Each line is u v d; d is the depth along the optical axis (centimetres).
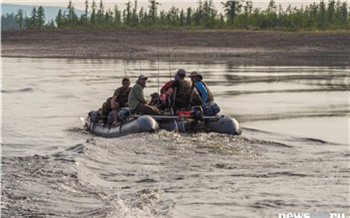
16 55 5669
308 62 5028
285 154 1466
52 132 1797
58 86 3127
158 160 1332
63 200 986
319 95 2853
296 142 1656
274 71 4162
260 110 2336
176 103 1731
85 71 4047
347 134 1802
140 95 1725
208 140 1556
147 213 911
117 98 1781
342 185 1130
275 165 1320
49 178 1113
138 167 1259
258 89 3073
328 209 977
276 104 2523
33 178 1107
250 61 5078
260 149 1513
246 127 1927
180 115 1659
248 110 2333
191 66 4519
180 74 1738
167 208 941
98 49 6097
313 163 1354
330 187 1113
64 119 2064
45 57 5509
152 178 1170
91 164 1254
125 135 1617
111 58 5391
